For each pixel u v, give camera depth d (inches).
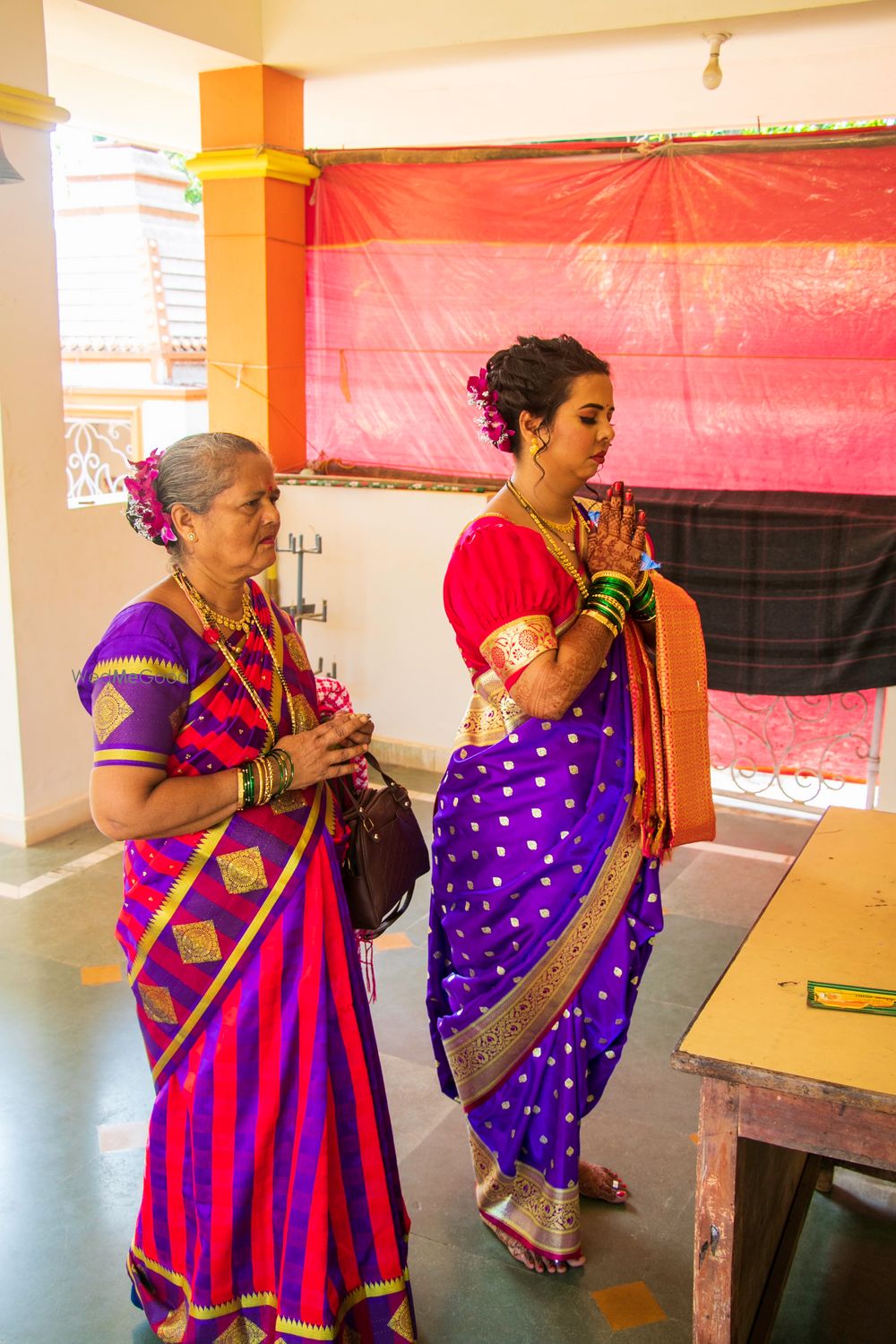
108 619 182.4
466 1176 102.5
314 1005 75.5
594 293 187.8
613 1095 114.0
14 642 165.6
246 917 75.2
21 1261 91.3
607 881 85.6
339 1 191.2
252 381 209.2
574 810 85.1
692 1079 116.8
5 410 159.9
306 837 76.9
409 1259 92.3
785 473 181.2
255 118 200.8
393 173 198.8
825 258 171.5
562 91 229.1
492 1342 83.8
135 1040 122.0
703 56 195.6
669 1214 97.5
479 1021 89.9
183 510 72.3
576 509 89.7
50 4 166.4
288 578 215.9
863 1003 67.2
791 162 170.4
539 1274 90.7
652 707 85.8
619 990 86.4
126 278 335.9
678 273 180.9
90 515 176.2
